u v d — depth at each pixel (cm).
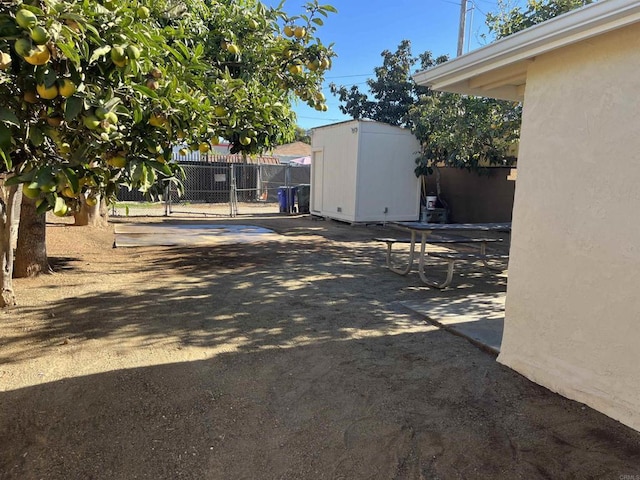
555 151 299
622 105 256
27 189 173
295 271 677
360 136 1263
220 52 423
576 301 290
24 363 338
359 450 243
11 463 228
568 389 297
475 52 330
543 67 305
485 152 1163
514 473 225
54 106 196
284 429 263
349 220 1309
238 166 2028
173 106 244
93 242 867
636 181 252
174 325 427
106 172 217
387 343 396
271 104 361
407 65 1997
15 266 576
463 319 454
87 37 189
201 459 235
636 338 256
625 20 233
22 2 169
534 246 318
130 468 227
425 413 281
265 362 352
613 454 238
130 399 291
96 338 390
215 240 956
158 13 346
